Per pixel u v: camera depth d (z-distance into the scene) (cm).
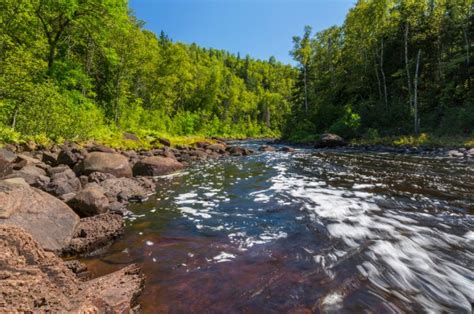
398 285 330
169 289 321
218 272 360
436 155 1619
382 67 3238
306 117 3816
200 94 6669
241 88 10250
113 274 330
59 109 1477
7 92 1253
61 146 1309
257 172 1159
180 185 920
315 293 311
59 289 263
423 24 2856
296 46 4122
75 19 2142
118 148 1588
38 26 2066
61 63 2128
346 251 418
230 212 626
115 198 712
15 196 434
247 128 7525
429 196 725
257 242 458
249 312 279
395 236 471
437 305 296
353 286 327
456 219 550
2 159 696
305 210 623
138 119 3097
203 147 2228
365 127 2869
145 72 3712
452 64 2569
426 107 2698
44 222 432
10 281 233
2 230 279
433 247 429
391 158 1540
